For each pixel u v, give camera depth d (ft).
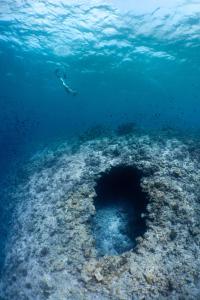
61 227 21.30
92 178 24.47
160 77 84.43
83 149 29.66
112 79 87.66
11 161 45.14
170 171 22.71
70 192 23.89
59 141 39.11
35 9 43.14
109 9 43.01
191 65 71.00
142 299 15.90
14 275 20.83
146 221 19.80
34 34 53.42
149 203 20.67
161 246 17.99
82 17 45.98
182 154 24.82
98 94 113.19
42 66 75.56
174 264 16.96
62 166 28.40
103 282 17.10
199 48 58.70
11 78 87.81
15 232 24.50
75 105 147.95
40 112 169.68
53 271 18.89
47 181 27.63
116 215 24.22
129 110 171.01
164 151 25.45
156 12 43.29
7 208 28.91
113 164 24.95
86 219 21.36
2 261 23.59
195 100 125.39
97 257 19.24
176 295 15.62
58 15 45.29
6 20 47.11
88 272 17.81
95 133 33.27
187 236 18.24
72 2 41.01
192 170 22.94
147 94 112.37
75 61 70.59
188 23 46.09
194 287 15.78
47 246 20.66
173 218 19.29
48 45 59.72
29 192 28.14
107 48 61.52
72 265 18.61
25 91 107.14
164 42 56.59
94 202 24.71
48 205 24.17
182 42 55.88
